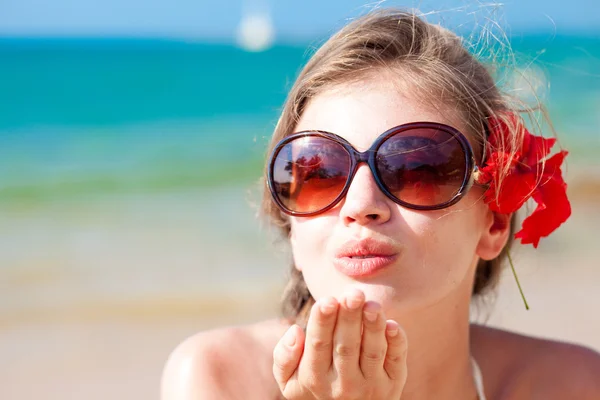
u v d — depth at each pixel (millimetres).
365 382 1696
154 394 4363
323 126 2027
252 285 6141
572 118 14930
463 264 1979
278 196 2014
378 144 1901
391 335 1646
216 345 2270
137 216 8680
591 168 10695
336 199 1902
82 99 20188
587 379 2414
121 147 13562
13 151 13070
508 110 2219
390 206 1877
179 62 30984
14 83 22516
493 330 2615
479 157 2096
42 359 4797
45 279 6398
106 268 6676
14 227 8258
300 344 1740
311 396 1748
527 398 2359
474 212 2018
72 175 11188
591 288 5703
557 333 4770
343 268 1852
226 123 16438
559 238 7281
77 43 49250
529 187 2031
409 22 2262
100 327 5305
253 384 2215
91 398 4270
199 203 9305
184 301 5785
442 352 2105
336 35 2248
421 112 2006
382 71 2074
